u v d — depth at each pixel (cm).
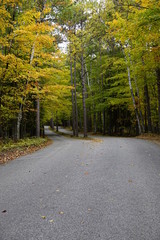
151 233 250
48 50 1579
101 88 2497
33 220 292
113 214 302
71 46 1838
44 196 387
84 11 1744
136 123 2447
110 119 2670
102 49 2481
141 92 2138
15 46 1177
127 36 805
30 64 1194
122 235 247
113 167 598
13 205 349
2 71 1029
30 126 2252
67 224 277
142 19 681
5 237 250
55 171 584
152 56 1027
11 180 508
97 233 253
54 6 1462
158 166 596
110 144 1210
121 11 891
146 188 412
